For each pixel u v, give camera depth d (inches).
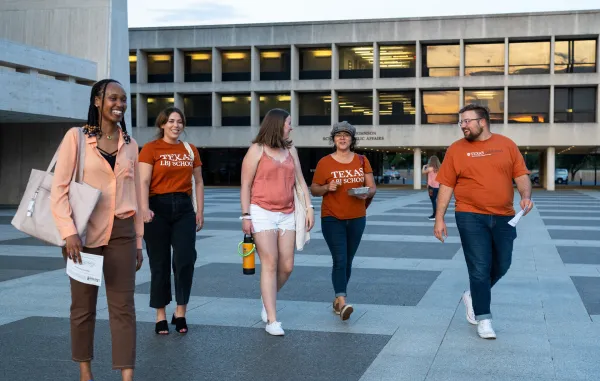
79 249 144.9
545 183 1897.1
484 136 215.8
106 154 155.6
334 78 1829.5
